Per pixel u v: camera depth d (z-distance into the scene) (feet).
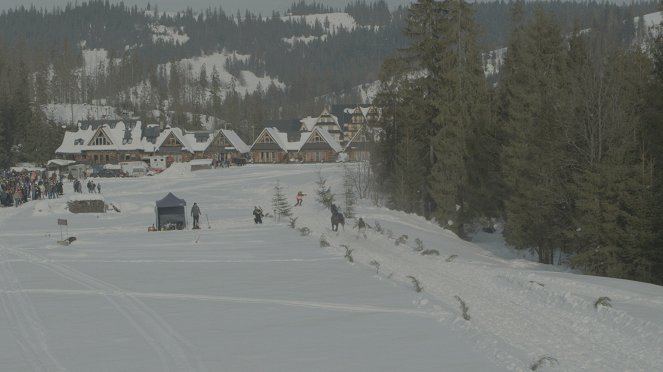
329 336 56.49
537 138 138.62
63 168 417.28
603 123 124.88
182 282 84.33
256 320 62.90
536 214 138.10
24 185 247.09
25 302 72.02
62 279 87.20
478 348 51.42
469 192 175.11
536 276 82.84
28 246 125.70
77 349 52.95
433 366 47.16
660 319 57.57
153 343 54.70
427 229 161.79
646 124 120.06
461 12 187.01
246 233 142.31
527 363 46.96
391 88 202.59
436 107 182.19
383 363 48.34
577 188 123.75
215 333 58.03
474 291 75.31
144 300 72.90
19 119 447.83
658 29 152.46
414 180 190.39
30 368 47.91
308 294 75.25
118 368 47.67
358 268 94.27
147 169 404.98
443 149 175.73
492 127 183.32
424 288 77.36
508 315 62.44
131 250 117.91
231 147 477.77
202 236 138.72
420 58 189.78
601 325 57.62
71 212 202.28
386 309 66.59
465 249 137.80
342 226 143.13
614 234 112.88
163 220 159.12
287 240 128.36
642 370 45.06
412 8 188.75
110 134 472.85
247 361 49.39
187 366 48.08
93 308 68.74
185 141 473.26
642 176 110.73
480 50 194.70
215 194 257.96
